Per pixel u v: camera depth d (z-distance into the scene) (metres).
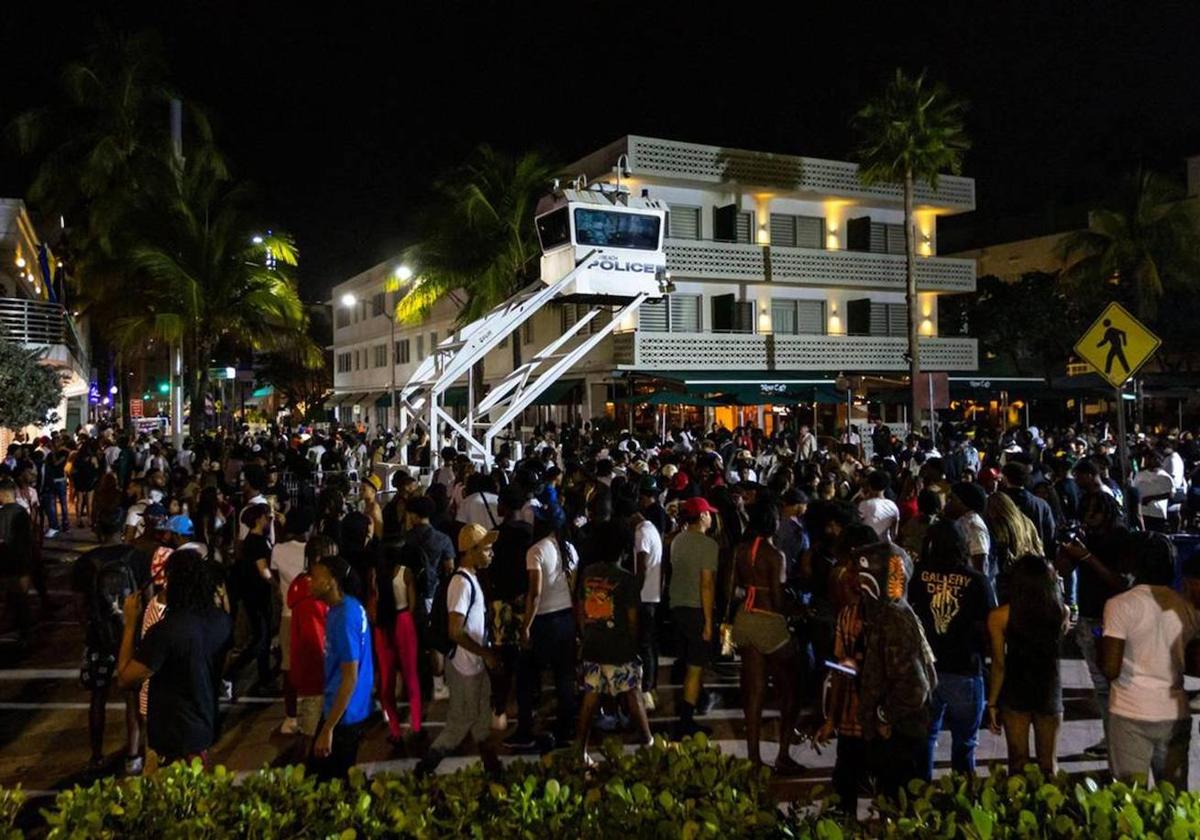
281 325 29.25
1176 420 45.12
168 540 7.84
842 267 36.84
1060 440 22.88
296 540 8.05
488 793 3.93
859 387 32.59
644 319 33.91
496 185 30.36
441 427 16.77
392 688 7.59
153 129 29.59
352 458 22.94
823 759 7.14
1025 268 54.50
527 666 7.64
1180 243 40.53
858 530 5.69
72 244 33.00
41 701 9.03
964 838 3.37
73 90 28.81
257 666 10.04
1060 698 5.49
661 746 4.31
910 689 4.80
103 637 7.14
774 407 38.16
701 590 7.60
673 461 15.78
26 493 13.40
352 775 4.06
